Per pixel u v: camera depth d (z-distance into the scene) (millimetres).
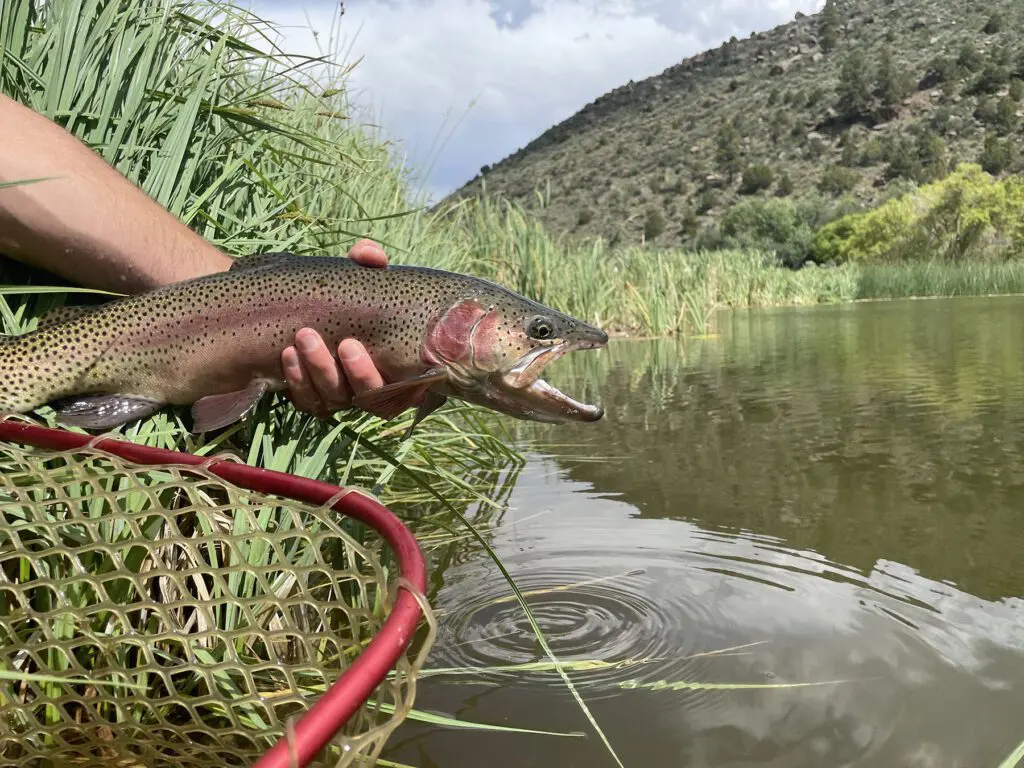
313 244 754
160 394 491
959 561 637
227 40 654
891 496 799
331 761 288
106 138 565
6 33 554
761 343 2348
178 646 433
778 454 981
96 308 482
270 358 488
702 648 518
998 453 932
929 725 428
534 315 505
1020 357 1714
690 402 1368
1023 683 465
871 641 520
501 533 746
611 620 560
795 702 454
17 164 456
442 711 457
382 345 498
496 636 543
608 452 1045
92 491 427
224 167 632
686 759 407
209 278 489
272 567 322
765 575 625
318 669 322
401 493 833
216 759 349
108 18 572
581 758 408
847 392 1381
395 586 264
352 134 1226
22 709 351
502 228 2461
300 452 550
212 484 327
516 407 518
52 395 477
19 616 349
